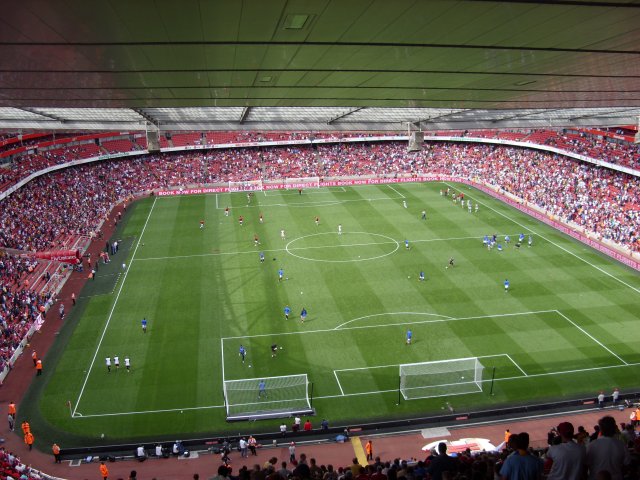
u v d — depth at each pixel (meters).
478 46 13.43
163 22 10.61
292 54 14.09
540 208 85.00
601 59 14.95
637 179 83.94
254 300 54.44
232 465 33.69
